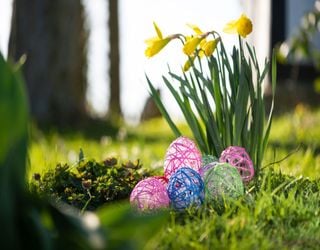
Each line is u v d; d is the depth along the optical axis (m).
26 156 1.09
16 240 1.07
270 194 1.56
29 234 1.07
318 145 3.48
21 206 1.08
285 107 5.42
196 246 1.33
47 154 2.88
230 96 1.86
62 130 4.67
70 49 4.96
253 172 1.78
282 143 3.53
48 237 1.06
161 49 1.78
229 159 1.76
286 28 5.64
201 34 1.79
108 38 7.39
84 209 1.69
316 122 4.27
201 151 1.87
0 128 1.05
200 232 1.41
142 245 1.07
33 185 1.80
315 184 1.83
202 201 1.62
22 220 1.07
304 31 3.41
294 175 2.00
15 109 1.06
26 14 4.93
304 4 5.63
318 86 3.89
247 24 1.82
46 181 1.83
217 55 1.84
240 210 1.54
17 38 4.95
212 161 1.77
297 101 5.43
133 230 1.05
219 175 1.62
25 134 1.08
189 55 1.79
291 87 5.47
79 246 1.08
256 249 1.34
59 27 4.93
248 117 1.86
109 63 7.39
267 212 1.50
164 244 1.35
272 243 1.37
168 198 1.62
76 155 2.83
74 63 4.98
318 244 1.40
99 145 3.67
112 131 4.73
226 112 1.85
